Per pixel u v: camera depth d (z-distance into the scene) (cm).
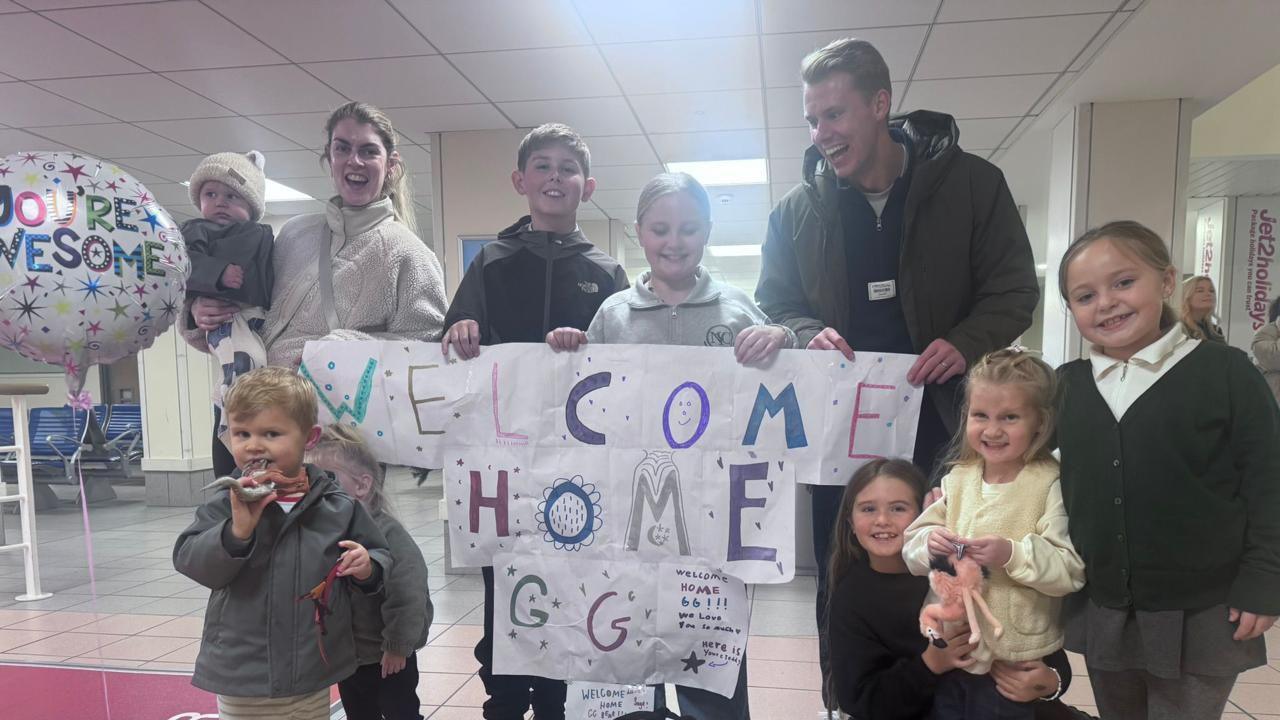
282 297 171
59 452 668
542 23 320
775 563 142
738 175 571
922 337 150
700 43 342
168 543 488
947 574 109
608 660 148
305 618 128
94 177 145
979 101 417
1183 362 112
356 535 136
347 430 155
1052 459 121
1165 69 371
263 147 485
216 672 126
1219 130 531
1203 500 108
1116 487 112
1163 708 114
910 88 397
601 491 149
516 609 151
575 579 149
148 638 295
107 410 801
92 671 256
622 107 423
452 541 154
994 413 116
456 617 317
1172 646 109
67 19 310
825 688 169
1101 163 421
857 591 130
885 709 121
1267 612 104
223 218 187
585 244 183
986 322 142
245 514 121
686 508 146
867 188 156
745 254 910
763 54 352
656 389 147
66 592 367
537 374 151
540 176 174
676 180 152
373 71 369
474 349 152
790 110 427
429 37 334
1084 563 114
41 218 138
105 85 381
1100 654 115
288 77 375
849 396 142
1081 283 117
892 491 129
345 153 173
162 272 152
